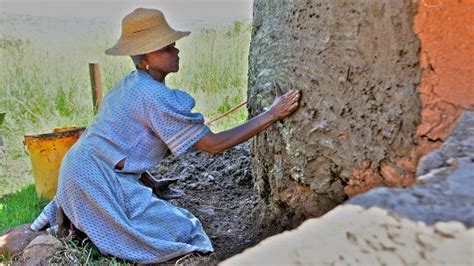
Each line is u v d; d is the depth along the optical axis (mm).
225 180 4312
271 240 1224
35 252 3057
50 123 6918
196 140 2938
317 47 2619
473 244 1077
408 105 2240
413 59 2201
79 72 7352
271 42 3074
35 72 7312
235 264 1231
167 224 3127
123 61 7320
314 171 2752
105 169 3027
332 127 2596
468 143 1553
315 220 1204
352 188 2580
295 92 2783
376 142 2400
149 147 3064
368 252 1145
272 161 3152
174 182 3994
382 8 2289
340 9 2477
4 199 4859
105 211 2979
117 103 3027
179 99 2977
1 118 5430
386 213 1147
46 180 4527
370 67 2379
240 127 2900
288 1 2887
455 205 1159
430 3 2121
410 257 1114
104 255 3031
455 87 2078
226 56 7379
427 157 1518
